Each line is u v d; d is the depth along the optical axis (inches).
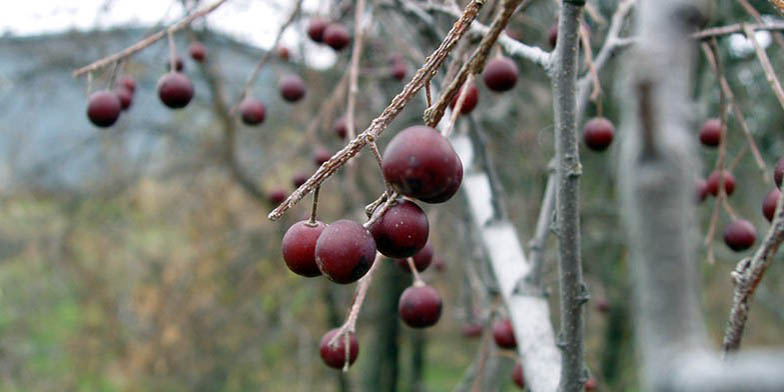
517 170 220.7
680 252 17.1
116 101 98.1
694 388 15.2
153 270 331.9
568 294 55.4
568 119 53.7
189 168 299.1
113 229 336.2
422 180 42.0
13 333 328.2
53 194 319.6
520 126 209.0
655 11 18.4
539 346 77.0
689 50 18.0
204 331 310.7
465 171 107.4
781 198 43.7
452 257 222.4
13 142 300.2
